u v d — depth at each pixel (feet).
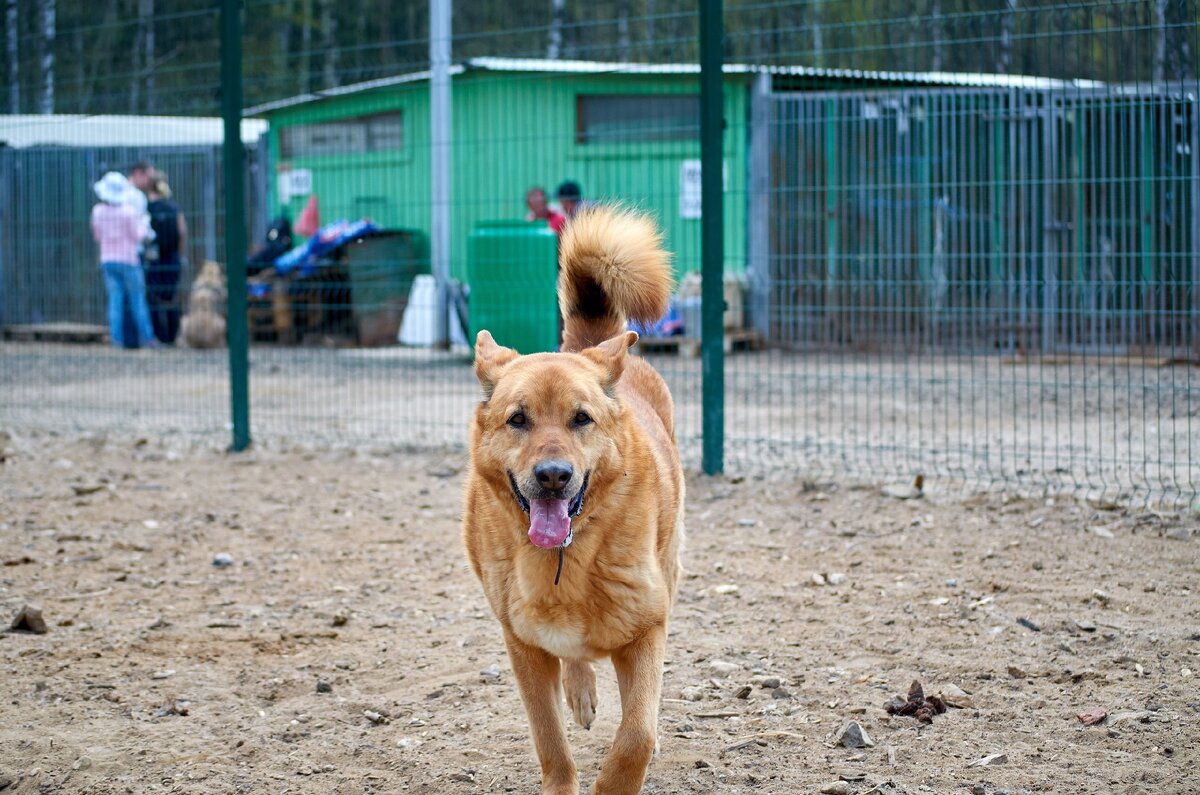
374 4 82.33
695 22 76.28
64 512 23.59
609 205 16.79
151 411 36.58
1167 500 21.47
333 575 19.30
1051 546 19.24
